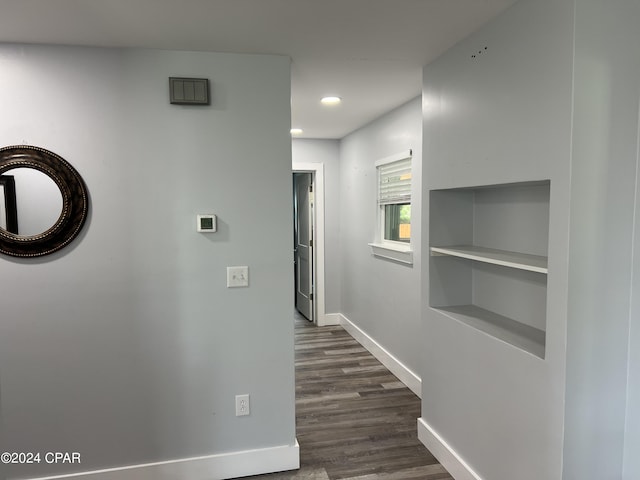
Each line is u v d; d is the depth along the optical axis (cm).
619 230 154
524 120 169
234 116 224
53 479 219
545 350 162
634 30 151
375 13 179
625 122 152
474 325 213
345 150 501
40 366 215
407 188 346
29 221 207
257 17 181
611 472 161
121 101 212
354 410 314
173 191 221
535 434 168
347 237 508
